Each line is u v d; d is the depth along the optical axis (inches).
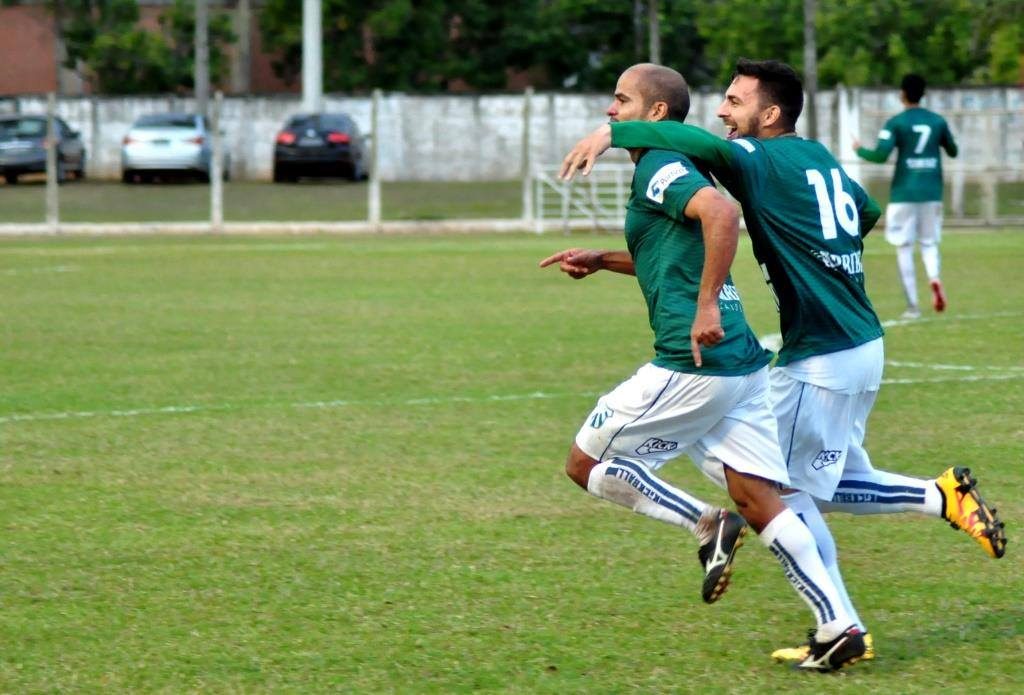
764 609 773.3
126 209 4264.3
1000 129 4717.0
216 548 893.2
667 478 1091.3
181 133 4857.3
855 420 732.0
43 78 6939.0
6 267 2859.3
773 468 688.4
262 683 665.0
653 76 698.8
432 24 6200.8
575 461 717.9
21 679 671.1
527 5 6299.2
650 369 687.7
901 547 892.0
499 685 661.3
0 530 934.4
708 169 706.2
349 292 2405.3
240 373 1560.0
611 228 4003.4
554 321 2015.3
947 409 1333.7
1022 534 914.1
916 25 5610.2
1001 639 721.0
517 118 5275.6
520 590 807.1
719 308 670.5
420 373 1558.8
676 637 728.3
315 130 4921.3
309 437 1227.2
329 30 6240.2
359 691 654.5
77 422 1291.8
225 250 3304.6
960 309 2145.7
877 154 1994.3
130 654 704.4
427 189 4785.9
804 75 4694.9
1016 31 5497.1
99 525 947.3
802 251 698.2
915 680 664.4
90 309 2156.7
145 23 6879.9
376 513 977.5
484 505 999.0
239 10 6491.1
